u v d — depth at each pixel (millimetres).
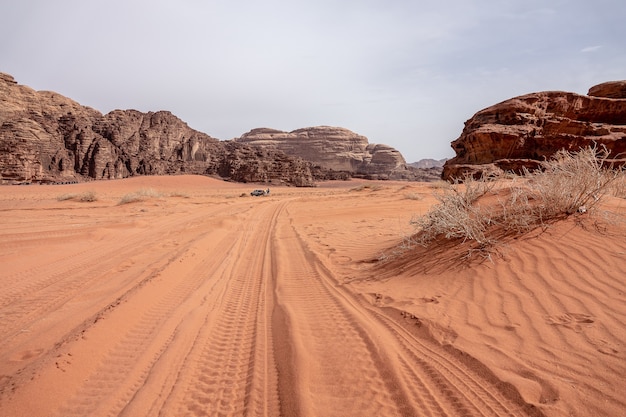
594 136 56125
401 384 3002
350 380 3127
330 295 5629
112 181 100500
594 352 3094
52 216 21422
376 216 16781
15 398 2689
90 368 3377
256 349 3859
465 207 7039
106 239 12000
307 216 19391
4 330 4434
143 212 24016
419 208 18859
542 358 3127
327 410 2738
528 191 6863
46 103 132125
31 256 9141
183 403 2910
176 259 7961
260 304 5383
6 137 106000
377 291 5535
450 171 58531
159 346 3920
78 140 123438
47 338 3943
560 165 6445
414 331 4031
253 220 18469
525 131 58844
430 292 5090
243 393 3045
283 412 2752
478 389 2861
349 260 7938
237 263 8297
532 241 5676
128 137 141250
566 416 2432
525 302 4246
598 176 6062
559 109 63875
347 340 3904
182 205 30781
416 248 7211
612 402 2486
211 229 13922
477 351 3391
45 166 114188
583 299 4078
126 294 5375
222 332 4367
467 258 5781
